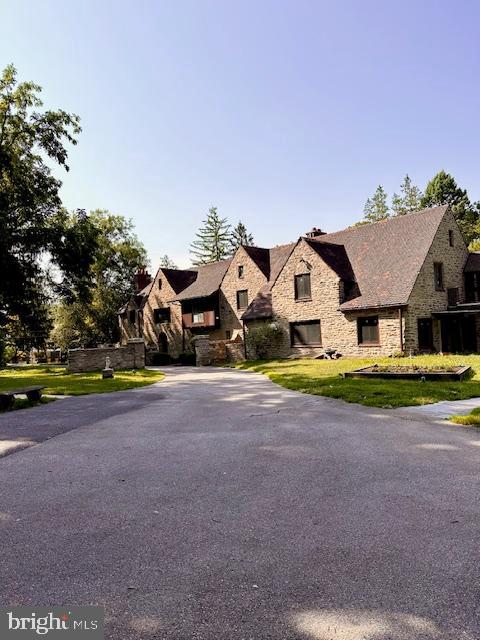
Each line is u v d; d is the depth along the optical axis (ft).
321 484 15.87
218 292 121.90
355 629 7.99
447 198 222.69
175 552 11.09
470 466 17.44
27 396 40.04
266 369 72.49
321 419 27.66
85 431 26.48
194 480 16.72
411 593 9.07
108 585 9.64
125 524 12.88
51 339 157.48
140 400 39.58
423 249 82.48
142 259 176.86
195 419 29.30
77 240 90.68
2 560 10.89
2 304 97.81
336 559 10.53
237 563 10.46
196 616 8.48
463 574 9.73
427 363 60.85
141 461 19.52
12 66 83.25
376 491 14.99
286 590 9.29
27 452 21.74
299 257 92.38
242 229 272.10
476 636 7.74
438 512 13.11
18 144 88.43
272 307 98.02
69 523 13.07
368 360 72.54
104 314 158.92
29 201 87.56
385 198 232.94
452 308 84.64
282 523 12.66
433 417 26.96
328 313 86.94
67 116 88.38
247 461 19.02
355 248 95.66
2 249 82.53
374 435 22.97
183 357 110.42
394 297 77.15
